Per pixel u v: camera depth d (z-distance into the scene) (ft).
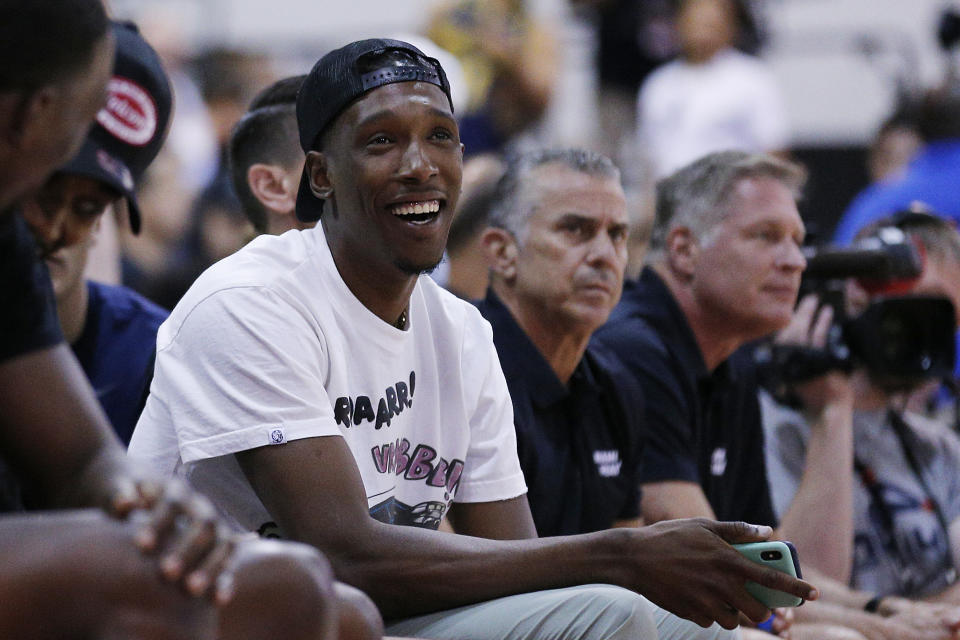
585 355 31.48
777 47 73.36
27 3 14.93
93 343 29.96
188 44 71.92
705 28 69.31
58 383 17.99
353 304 23.75
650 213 49.70
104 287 30.99
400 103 23.06
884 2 72.69
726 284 34.14
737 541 22.18
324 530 21.90
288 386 22.39
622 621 21.54
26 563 13.74
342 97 23.18
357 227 23.31
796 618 34.58
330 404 23.24
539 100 67.82
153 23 66.80
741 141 69.05
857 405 38.47
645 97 70.90
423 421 25.09
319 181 23.89
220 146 63.98
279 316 22.79
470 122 66.23
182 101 65.67
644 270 35.65
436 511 25.23
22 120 15.37
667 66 70.90
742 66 69.56
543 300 30.30
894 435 38.45
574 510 30.25
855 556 37.47
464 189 38.75
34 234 20.01
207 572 13.71
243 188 31.96
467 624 22.12
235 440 22.16
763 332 34.65
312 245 24.08
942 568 37.78
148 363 27.94
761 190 34.42
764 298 34.14
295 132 31.12
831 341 35.91
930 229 40.42
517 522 25.91
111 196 20.66
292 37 73.05
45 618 13.73
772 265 34.17
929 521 37.91
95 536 13.88
